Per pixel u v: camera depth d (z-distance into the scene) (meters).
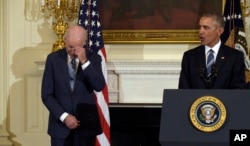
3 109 6.49
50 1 6.15
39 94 6.50
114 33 6.36
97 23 5.94
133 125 6.24
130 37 6.35
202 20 4.46
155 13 6.34
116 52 6.39
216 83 4.35
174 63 6.07
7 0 6.46
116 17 6.37
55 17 6.31
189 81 4.46
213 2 6.27
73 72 4.45
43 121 6.50
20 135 6.51
